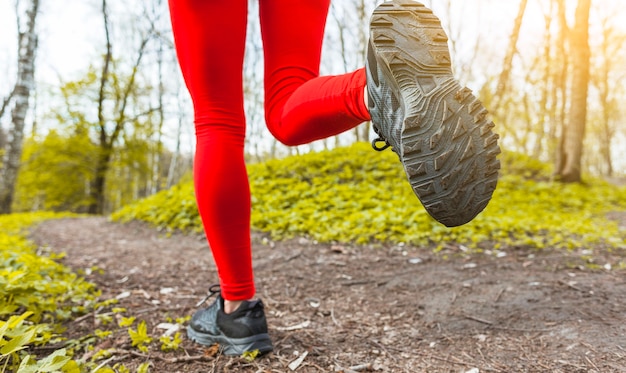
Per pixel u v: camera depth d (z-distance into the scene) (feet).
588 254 11.23
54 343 5.40
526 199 25.32
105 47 47.62
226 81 4.47
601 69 78.43
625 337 5.57
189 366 4.93
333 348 5.60
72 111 45.96
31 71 35.47
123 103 47.57
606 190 32.14
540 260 10.58
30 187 50.75
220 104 4.53
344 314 7.11
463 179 3.31
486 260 10.71
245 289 5.23
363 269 10.27
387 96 3.37
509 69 13.47
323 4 4.90
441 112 3.22
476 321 6.57
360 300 7.92
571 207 25.91
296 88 4.41
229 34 4.31
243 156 4.73
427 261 10.81
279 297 8.11
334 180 21.48
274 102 4.48
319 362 5.14
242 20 4.42
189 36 4.26
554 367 4.89
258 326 5.28
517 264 10.20
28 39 35.19
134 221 20.47
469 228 13.73
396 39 3.29
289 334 6.07
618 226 19.03
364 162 23.79
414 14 3.37
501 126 35.09
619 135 125.39
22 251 12.59
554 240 12.78
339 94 3.63
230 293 5.20
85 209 56.08
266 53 4.66
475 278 9.02
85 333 5.88
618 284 8.19
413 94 3.25
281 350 5.46
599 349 5.27
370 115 3.52
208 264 11.23
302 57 4.55
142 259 11.96
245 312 5.24
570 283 8.32
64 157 47.26
